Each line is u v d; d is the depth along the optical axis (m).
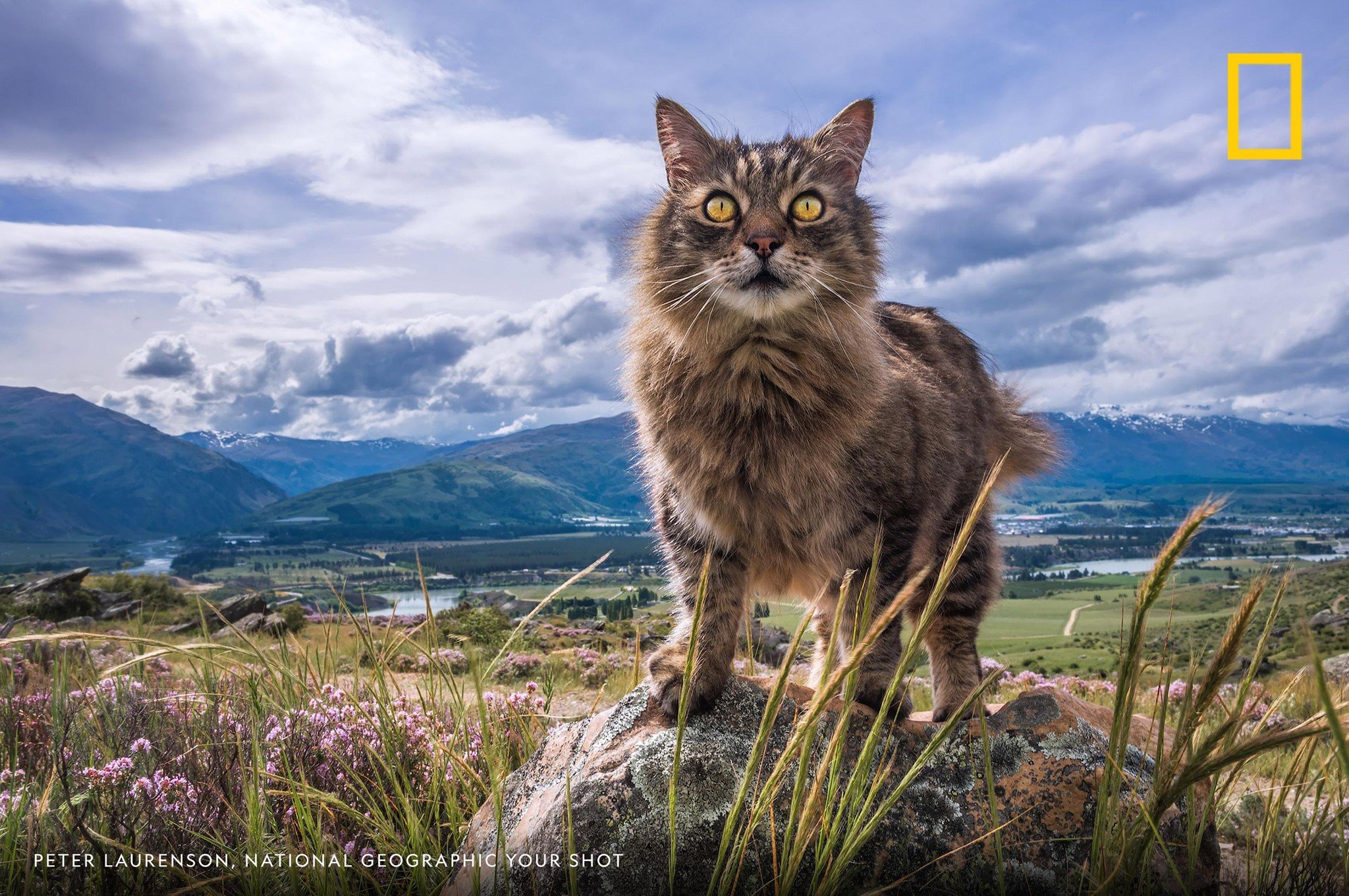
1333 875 0.34
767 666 0.80
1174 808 0.34
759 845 0.32
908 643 0.30
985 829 0.34
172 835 0.36
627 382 0.47
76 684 0.54
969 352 0.62
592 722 0.40
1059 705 0.38
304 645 0.55
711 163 0.47
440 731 0.45
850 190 0.49
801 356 0.41
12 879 0.34
